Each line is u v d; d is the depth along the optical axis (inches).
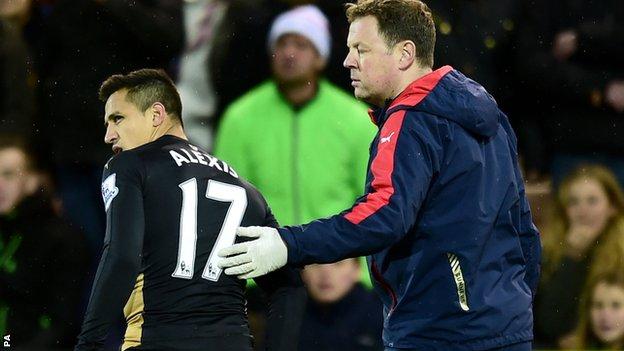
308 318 860.6
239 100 936.3
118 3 981.8
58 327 921.5
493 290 569.9
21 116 978.7
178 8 1005.8
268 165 907.4
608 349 903.1
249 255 548.7
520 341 574.2
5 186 936.9
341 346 855.7
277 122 909.2
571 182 938.1
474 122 566.3
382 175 553.0
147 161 576.1
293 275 609.6
